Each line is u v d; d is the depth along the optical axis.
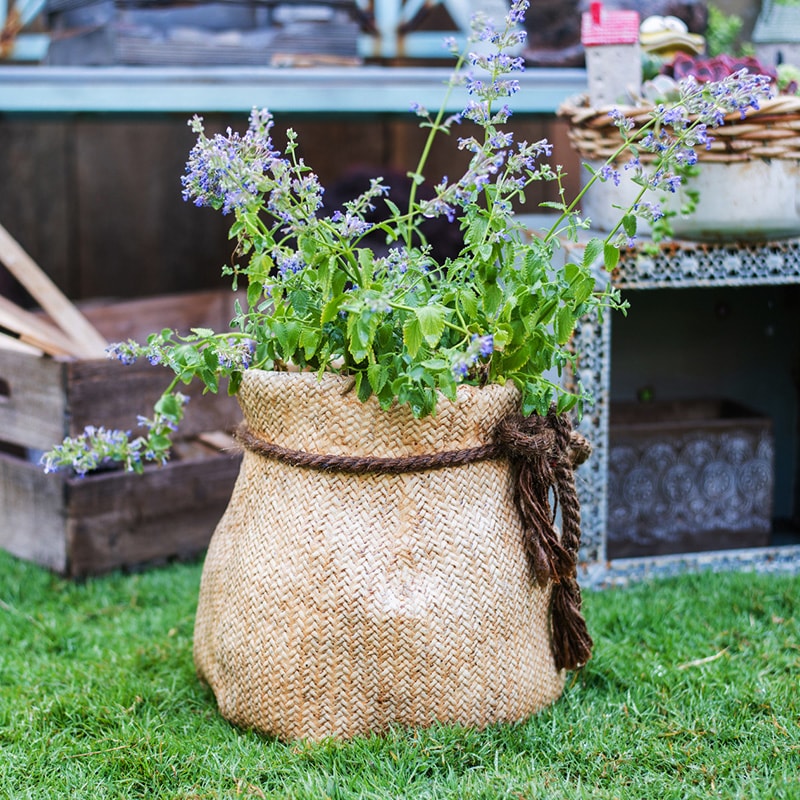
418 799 1.48
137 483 2.46
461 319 1.57
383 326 1.55
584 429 2.21
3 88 2.79
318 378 1.59
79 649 2.06
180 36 2.80
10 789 1.55
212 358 1.67
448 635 1.59
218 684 1.74
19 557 2.52
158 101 2.80
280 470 1.65
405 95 2.86
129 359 1.69
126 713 1.76
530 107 2.87
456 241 3.10
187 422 2.53
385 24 2.95
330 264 1.53
